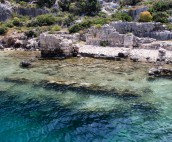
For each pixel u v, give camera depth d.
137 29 55.16
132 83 34.03
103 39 52.53
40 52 53.94
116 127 24.27
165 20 61.16
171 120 25.08
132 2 83.12
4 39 60.78
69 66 42.69
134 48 49.81
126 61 44.22
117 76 36.81
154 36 53.47
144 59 43.62
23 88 33.81
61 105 28.78
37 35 62.50
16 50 56.72
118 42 51.22
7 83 35.62
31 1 89.06
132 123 24.81
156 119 25.33
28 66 43.28
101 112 26.97
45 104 29.17
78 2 85.88
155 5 70.56
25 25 73.25
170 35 52.06
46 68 41.94
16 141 22.47
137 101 29.00
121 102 28.89
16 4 84.88
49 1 87.62
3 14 79.19
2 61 47.03
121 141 22.12
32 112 27.48
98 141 22.25
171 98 29.52
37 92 32.41
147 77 36.00
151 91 31.44
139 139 22.34
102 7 85.19
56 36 49.44
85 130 23.91
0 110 28.03
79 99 30.02
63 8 86.75
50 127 24.53
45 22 73.25
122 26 56.38
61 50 48.72
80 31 61.62
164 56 42.16
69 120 25.67
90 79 36.06
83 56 48.31
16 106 28.95
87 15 81.44
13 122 25.53
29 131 23.94
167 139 22.25
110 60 45.31
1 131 23.98
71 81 35.53
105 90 32.06
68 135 23.22
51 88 33.44
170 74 36.84
